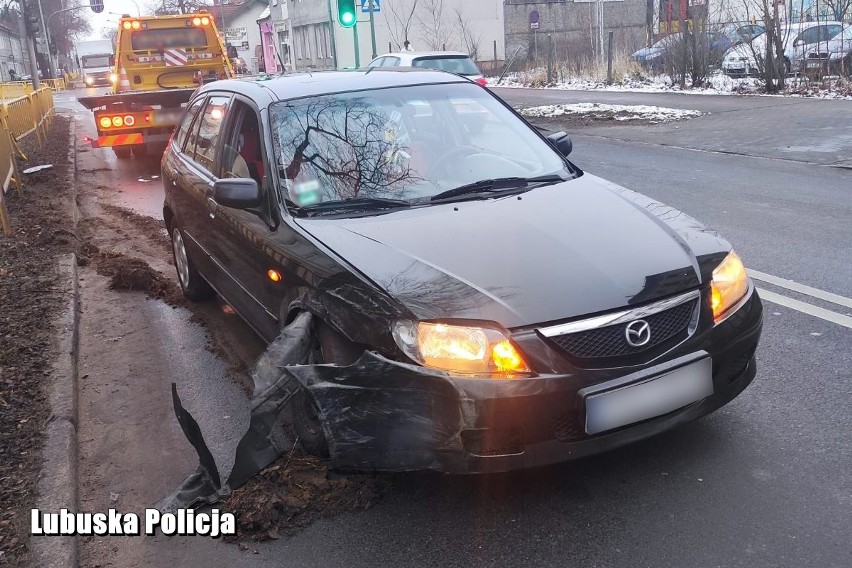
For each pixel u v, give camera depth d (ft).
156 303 21.59
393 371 10.32
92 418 14.87
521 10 129.18
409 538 10.48
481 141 15.62
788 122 44.42
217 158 17.43
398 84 16.47
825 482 10.98
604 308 10.40
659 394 10.47
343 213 13.46
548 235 11.93
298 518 11.03
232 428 14.08
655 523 10.39
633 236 11.98
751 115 48.26
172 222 21.72
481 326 10.13
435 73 17.44
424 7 123.44
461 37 125.18
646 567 9.61
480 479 11.62
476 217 12.77
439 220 12.75
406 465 10.51
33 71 101.60
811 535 9.93
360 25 123.95
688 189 30.68
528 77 88.28
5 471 12.46
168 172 20.97
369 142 14.83
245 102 16.55
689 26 65.62
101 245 28.32
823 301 17.72
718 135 42.98
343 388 10.65
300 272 12.46
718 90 62.54
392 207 13.56
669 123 49.08
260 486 11.62
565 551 10.00
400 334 10.37
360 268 11.41
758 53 59.16
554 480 11.49
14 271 23.80
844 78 55.83
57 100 136.26
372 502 11.23
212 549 10.64
